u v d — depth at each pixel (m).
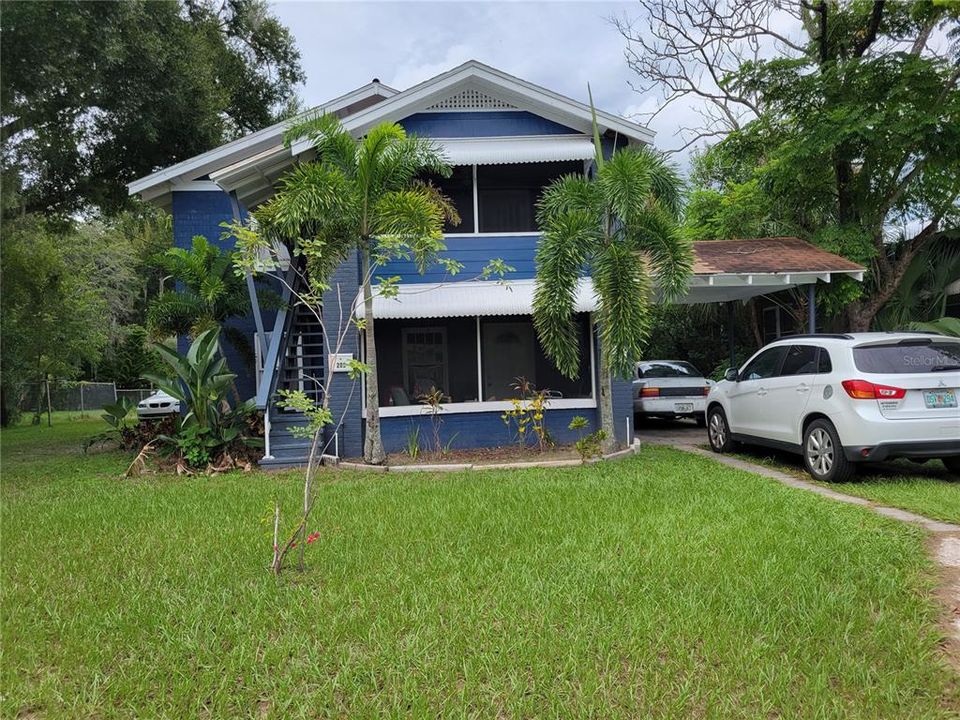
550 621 4.04
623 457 10.59
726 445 10.94
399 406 11.91
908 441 7.59
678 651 3.62
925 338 8.05
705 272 11.90
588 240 9.93
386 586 4.71
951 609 4.22
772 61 15.05
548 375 12.53
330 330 11.53
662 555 5.17
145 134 16.70
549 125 12.35
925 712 3.10
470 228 12.42
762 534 5.68
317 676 3.50
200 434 10.71
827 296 14.40
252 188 12.70
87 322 27.38
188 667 3.64
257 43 24.25
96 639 4.02
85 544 6.09
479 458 10.92
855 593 4.37
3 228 16.53
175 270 13.46
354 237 10.20
